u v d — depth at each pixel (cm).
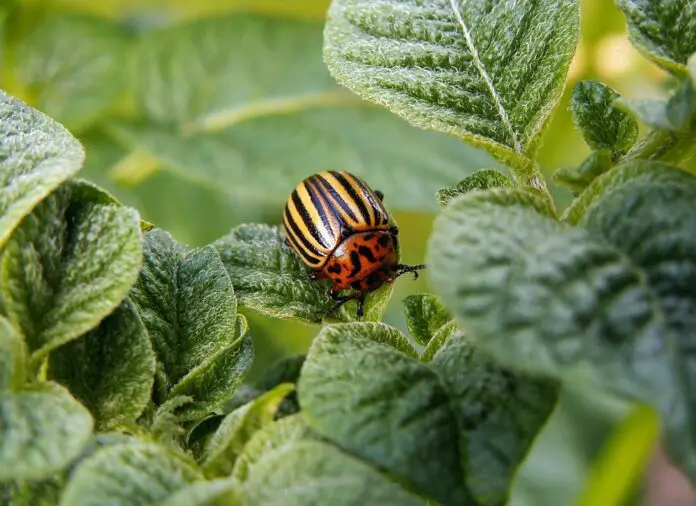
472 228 9
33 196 9
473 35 10
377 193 12
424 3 10
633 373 8
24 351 9
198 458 9
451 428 9
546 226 9
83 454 9
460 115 10
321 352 9
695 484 7
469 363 9
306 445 9
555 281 8
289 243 11
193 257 10
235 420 9
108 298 9
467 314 8
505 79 10
